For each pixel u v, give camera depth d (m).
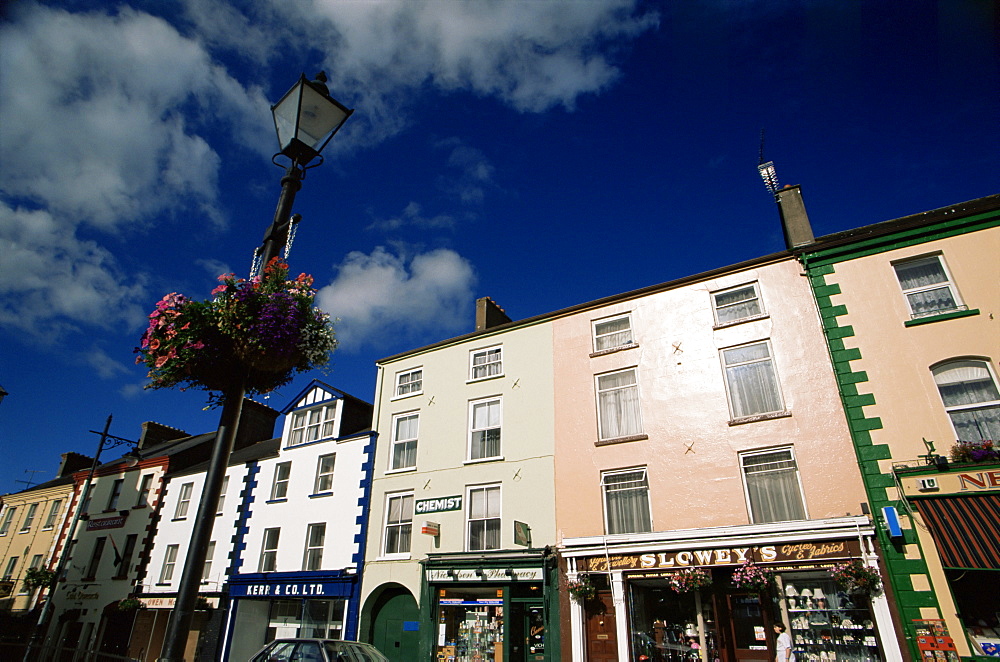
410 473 19.97
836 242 15.78
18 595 30.72
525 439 18.25
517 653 15.71
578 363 18.58
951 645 11.00
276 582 20.81
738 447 14.98
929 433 12.92
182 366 5.61
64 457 37.56
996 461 11.89
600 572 15.10
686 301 17.67
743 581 13.06
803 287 15.97
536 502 17.12
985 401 12.80
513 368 19.73
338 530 20.52
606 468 16.52
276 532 22.45
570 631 14.95
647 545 14.62
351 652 11.85
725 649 13.20
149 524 27.02
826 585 12.88
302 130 6.42
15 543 33.56
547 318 19.95
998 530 11.20
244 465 24.94
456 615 17.02
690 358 16.78
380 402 22.28
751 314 16.61
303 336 5.88
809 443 14.15
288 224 6.15
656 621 14.41
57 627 27.58
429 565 17.58
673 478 15.48
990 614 11.29
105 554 28.11
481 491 18.34
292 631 20.16
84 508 31.17
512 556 16.36
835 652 12.30
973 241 14.27
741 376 15.93
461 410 20.02
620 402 17.45
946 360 13.45
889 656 11.55
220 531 23.97
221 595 21.98
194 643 22.11
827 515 13.27
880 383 13.84
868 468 13.20
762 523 13.67
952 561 11.25
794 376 15.06
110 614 25.89
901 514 12.41
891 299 14.59
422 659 16.59
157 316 5.60
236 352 5.61
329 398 23.94
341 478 21.58
